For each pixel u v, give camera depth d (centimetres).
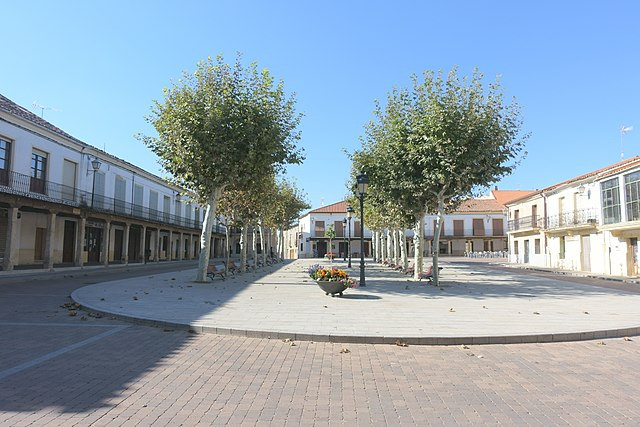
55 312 995
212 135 1561
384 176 1839
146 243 4138
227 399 451
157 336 753
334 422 395
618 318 935
